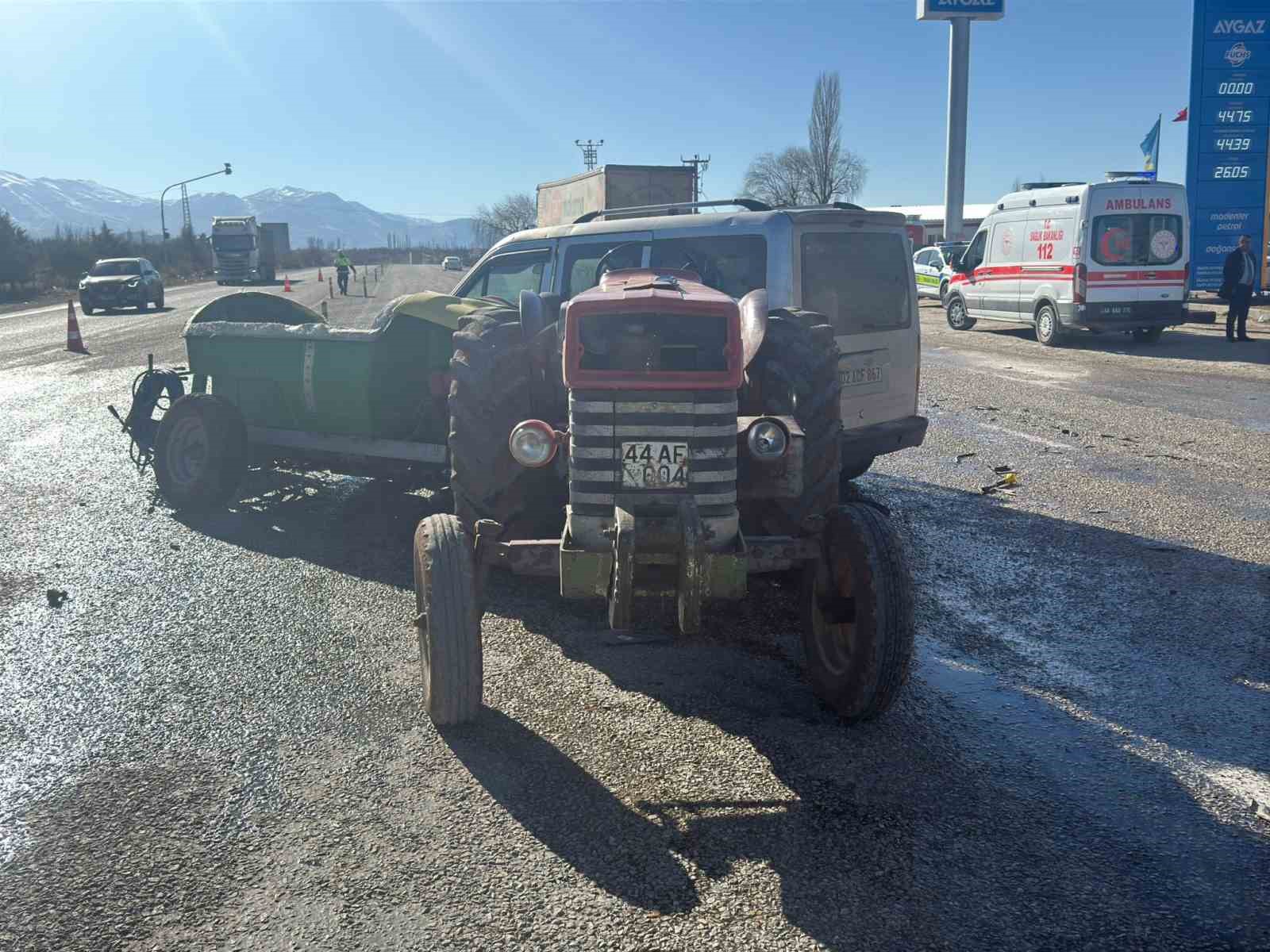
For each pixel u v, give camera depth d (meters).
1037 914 2.93
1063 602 5.61
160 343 20.44
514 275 7.70
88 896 3.05
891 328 7.17
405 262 132.12
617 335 3.97
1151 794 3.61
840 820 3.41
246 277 55.22
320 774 3.73
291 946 2.81
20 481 8.57
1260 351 16.95
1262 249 23.73
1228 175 23.30
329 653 4.87
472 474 4.88
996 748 3.94
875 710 3.99
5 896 3.05
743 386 5.02
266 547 6.63
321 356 6.93
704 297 4.05
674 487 3.93
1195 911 2.95
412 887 3.06
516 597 5.67
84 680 4.59
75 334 19.39
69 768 3.82
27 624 5.29
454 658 3.92
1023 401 12.38
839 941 2.81
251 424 7.58
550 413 5.04
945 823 3.40
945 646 5.00
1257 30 22.62
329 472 7.84
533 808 3.49
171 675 4.63
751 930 2.86
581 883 3.07
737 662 4.77
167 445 7.62
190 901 3.01
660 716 4.20
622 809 3.48
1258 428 10.45
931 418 11.29
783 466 4.27
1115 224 17.34
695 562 3.71
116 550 6.58
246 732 4.07
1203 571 6.11
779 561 4.05
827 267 6.61
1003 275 19.70
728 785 3.64
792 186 62.00
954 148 35.66
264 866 3.18
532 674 4.61
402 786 3.64
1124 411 11.58
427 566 3.96
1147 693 4.46
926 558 6.38
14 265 46.44
